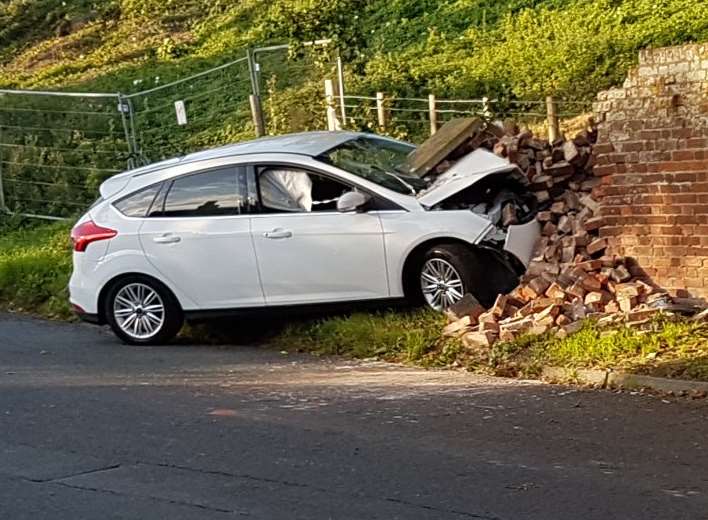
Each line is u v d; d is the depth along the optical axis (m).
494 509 6.11
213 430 7.97
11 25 34.59
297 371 9.88
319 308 11.10
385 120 17.95
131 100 21.17
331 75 20.45
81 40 32.59
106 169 19.02
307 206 11.09
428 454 7.17
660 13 23.94
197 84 25.08
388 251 10.79
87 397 9.16
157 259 11.48
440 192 10.87
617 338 9.27
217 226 11.30
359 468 6.94
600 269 10.56
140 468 7.13
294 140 11.92
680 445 7.17
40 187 18.92
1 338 12.33
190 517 6.18
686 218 10.23
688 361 8.71
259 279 11.17
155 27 32.12
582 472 6.70
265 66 24.53
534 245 11.00
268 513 6.20
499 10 26.98
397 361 10.09
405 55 25.39
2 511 6.41
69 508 6.41
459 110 19.38
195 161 11.61
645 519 5.89
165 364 10.48
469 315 10.34
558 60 22.16
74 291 11.91
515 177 11.34
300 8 21.19
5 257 16.16
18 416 8.60
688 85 10.13
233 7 31.92
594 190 11.05
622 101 10.56
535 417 7.94
